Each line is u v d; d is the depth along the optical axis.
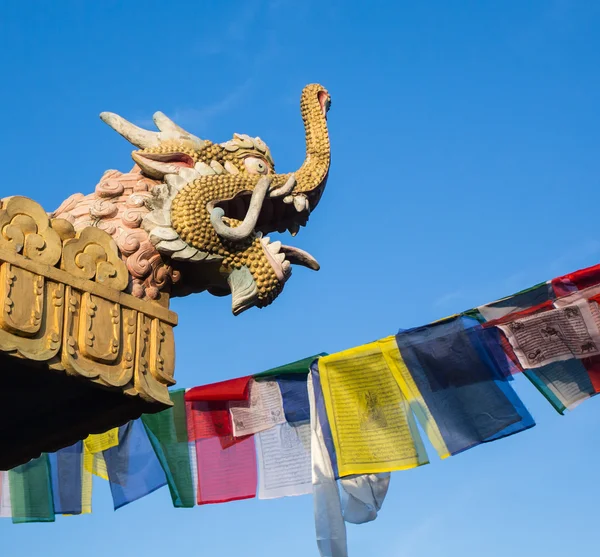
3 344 4.71
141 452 8.59
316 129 7.59
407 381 7.27
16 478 8.56
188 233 5.91
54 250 5.17
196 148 6.50
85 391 5.48
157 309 5.76
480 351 7.11
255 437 8.16
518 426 6.90
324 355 7.66
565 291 6.96
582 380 6.86
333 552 6.96
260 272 6.17
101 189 6.05
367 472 7.11
